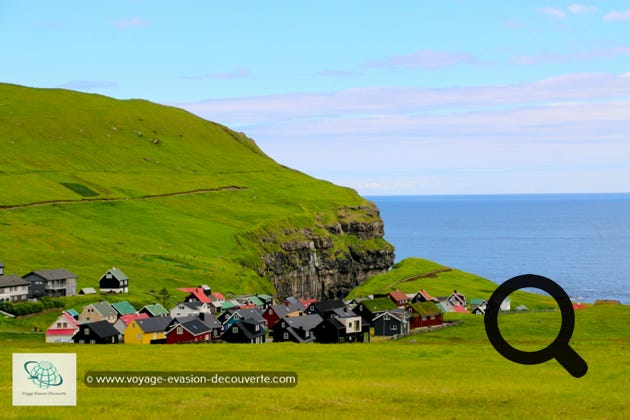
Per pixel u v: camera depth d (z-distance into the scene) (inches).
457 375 2469.2
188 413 1752.0
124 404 1862.7
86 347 3388.3
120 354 2982.3
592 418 1737.2
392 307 5620.1
